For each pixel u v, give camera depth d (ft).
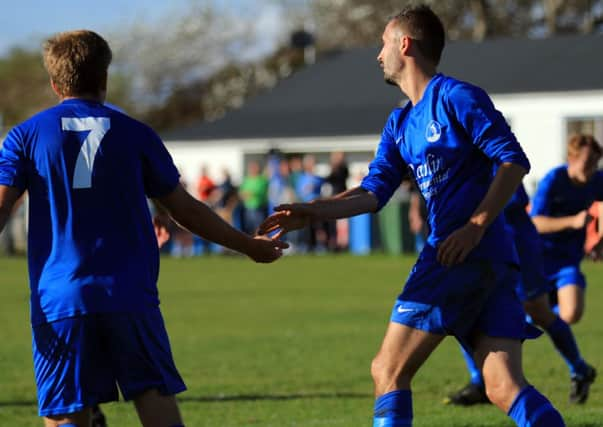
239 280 148.97
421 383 66.18
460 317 34.73
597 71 269.44
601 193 63.00
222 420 55.11
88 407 31.86
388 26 36.58
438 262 34.91
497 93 269.44
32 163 32.09
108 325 31.40
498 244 35.19
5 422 55.88
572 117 262.26
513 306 35.32
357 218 201.26
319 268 166.40
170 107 451.12
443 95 35.12
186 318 104.58
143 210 32.37
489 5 397.39
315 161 302.66
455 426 48.42
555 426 33.65
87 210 31.78
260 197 195.11
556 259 64.59
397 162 37.76
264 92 335.26
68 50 32.99
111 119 32.48
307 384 66.64
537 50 289.74
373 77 324.19
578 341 84.99
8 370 73.92
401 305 35.35
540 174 264.93
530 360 74.79
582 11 393.70
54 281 31.58
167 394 31.99
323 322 99.91
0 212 31.50
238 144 307.99
